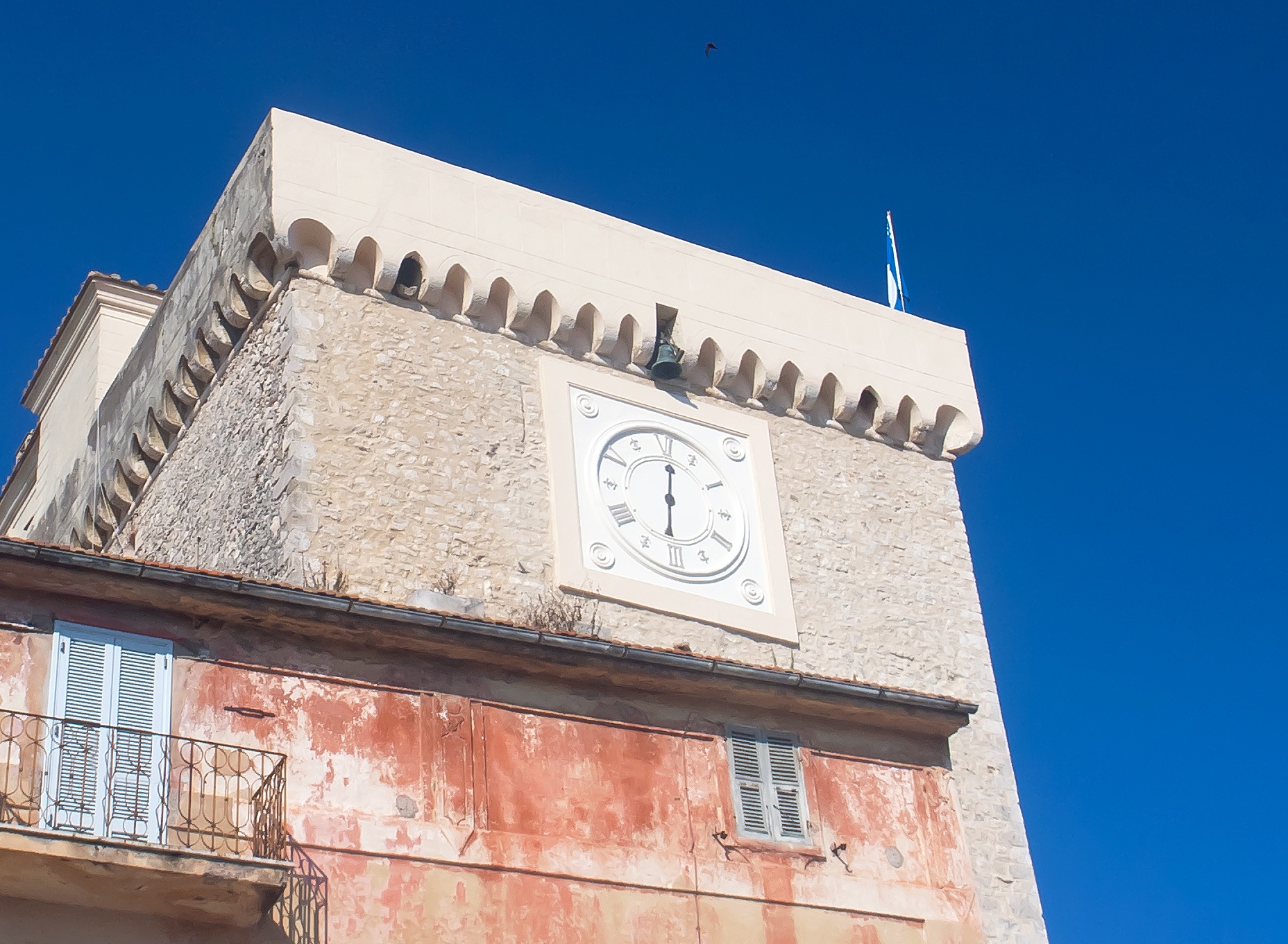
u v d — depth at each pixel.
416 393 29.34
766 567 31.14
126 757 18.42
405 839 19.69
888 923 21.86
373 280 29.98
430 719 20.58
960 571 33.41
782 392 33.44
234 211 31.08
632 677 21.88
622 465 30.62
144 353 33.94
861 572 32.19
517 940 19.73
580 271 31.75
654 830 21.19
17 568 18.98
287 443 28.03
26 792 17.78
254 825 18.77
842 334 34.34
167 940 18.05
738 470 31.94
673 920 20.70
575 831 20.73
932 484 34.28
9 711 17.75
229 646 19.94
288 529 27.14
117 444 34.06
